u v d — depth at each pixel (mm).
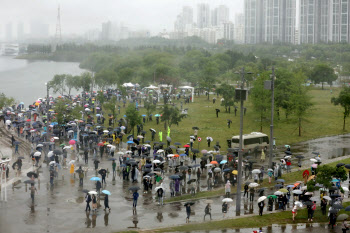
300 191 52438
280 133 107438
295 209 48406
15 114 116125
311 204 47375
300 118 105312
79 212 50625
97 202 54625
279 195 52594
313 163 73188
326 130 112625
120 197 57031
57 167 70250
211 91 195750
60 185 61625
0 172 66438
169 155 71375
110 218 48906
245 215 50312
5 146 87750
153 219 48875
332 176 54594
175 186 59812
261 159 79000
